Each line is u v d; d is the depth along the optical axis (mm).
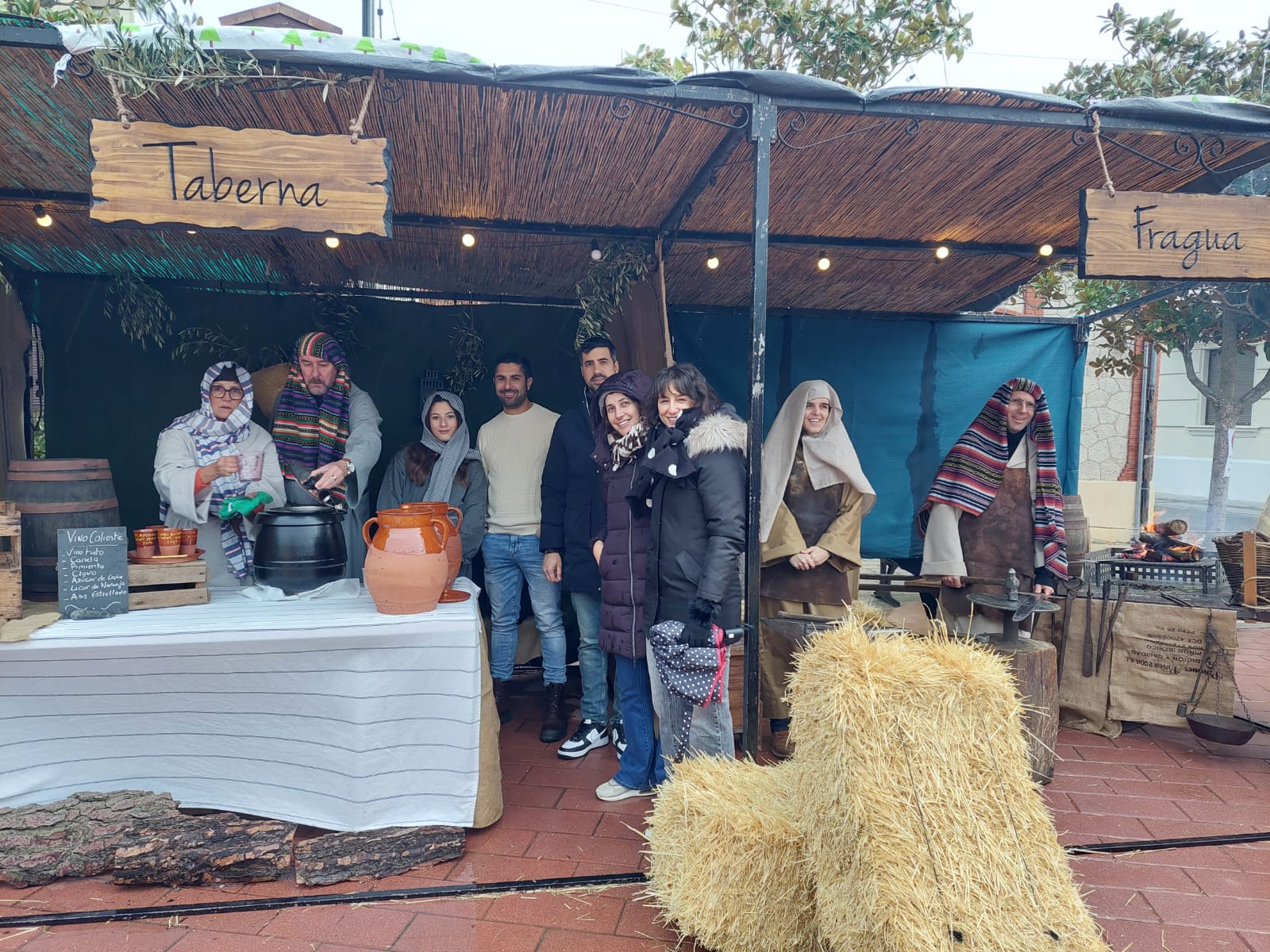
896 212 3682
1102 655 3723
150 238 3758
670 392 2648
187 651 2414
